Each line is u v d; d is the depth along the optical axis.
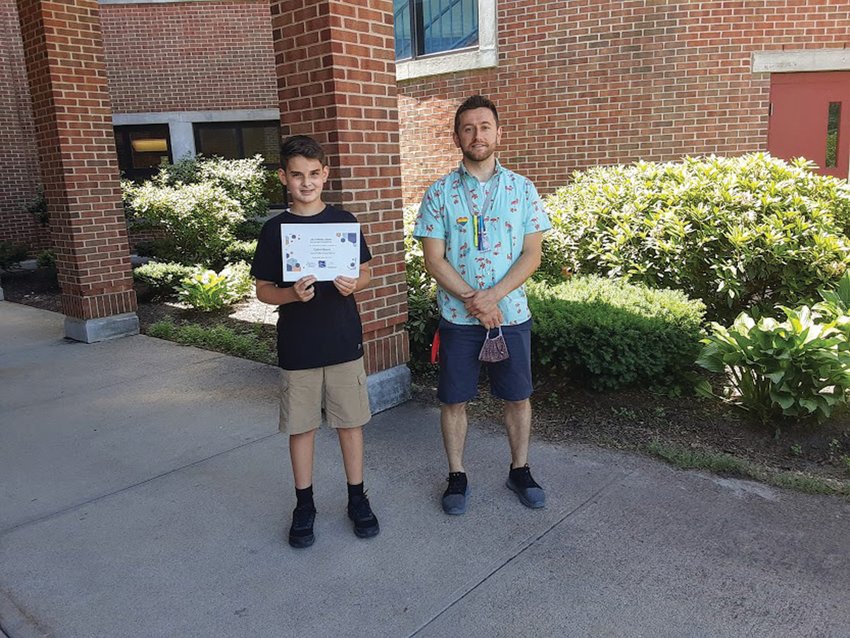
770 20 6.70
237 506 3.09
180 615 2.31
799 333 3.57
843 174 7.04
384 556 2.62
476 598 2.34
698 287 5.08
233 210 10.87
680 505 2.94
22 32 6.38
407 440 3.78
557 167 7.36
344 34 3.78
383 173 4.09
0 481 3.46
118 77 12.95
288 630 2.21
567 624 2.19
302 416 2.66
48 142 6.49
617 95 6.99
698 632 2.14
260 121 13.73
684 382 4.22
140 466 3.60
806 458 3.47
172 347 6.38
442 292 2.87
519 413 2.97
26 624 2.28
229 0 13.02
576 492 3.08
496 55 7.43
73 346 6.59
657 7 6.72
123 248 6.90
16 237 12.59
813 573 2.43
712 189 5.22
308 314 2.58
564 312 4.17
